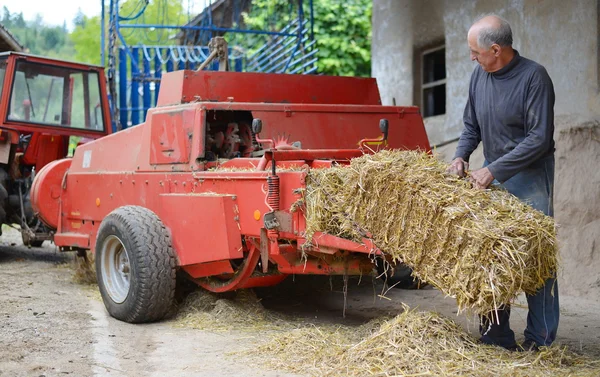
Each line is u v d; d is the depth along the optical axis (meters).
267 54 13.20
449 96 9.38
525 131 4.34
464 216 3.93
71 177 7.32
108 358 4.50
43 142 9.40
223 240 5.05
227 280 5.64
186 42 13.64
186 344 4.86
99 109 9.74
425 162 4.30
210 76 6.11
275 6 13.92
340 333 4.84
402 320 4.32
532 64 4.32
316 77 6.58
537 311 4.32
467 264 3.86
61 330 5.23
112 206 6.58
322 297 6.53
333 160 5.09
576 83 7.45
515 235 3.82
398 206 4.19
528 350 4.32
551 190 4.41
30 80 9.21
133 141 6.39
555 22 7.71
